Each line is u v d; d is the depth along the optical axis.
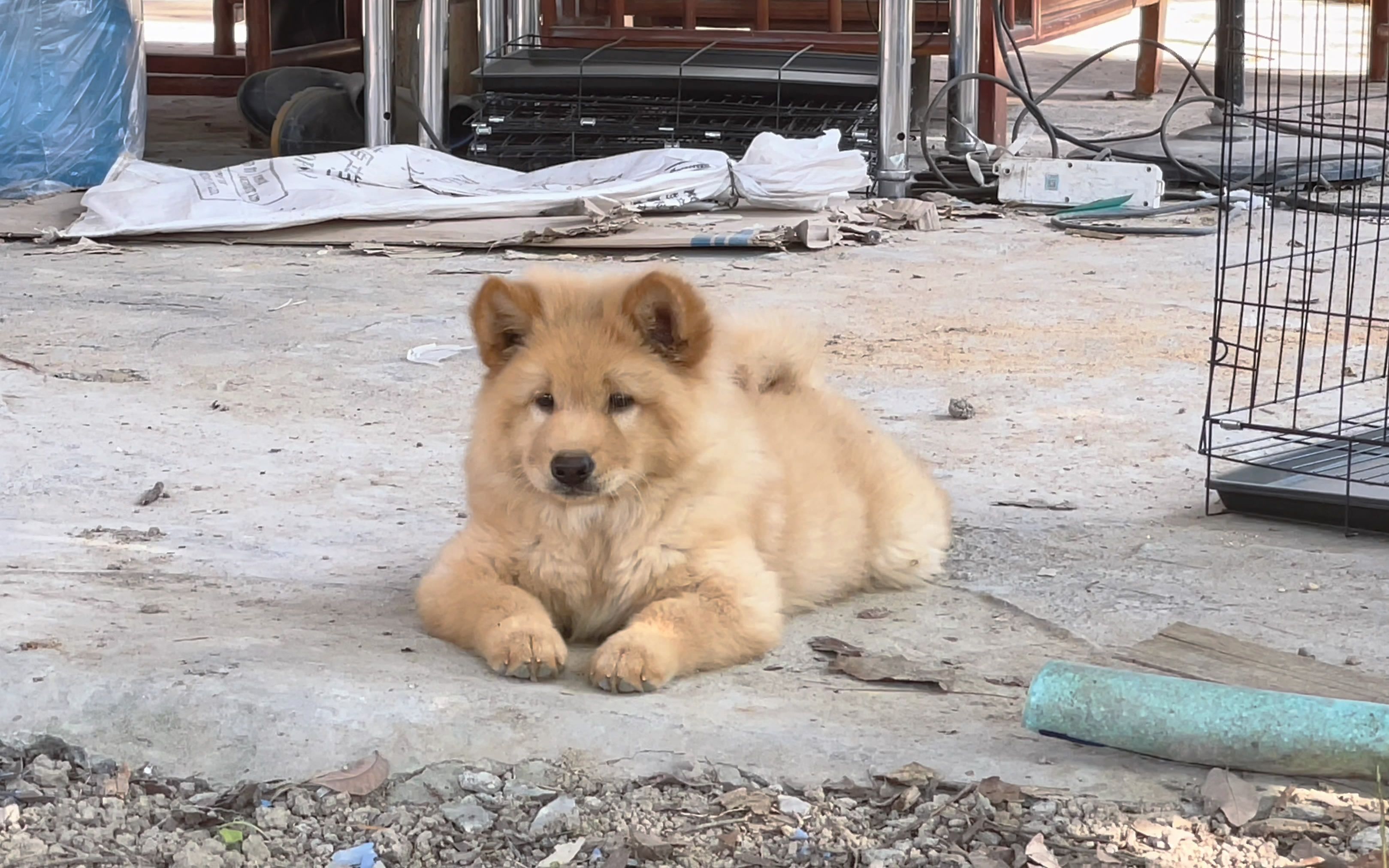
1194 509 3.30
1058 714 2.63
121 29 7.25
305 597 2.96
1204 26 14.64
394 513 3.26
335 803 2.61
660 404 2.76
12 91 6.82
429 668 2.76
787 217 6.26
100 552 3.10
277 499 3.31
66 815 2.61
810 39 7.51
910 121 7.07
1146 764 2.62
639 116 7.25
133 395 3.81
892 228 6.28
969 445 3.58
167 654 2.77
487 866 2.54
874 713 2.70
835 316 4.64
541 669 2.73
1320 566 3.08
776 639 2.82
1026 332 4.43
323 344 4.23
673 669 2.74
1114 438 3.61
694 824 2.57
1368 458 3.39
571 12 8.14
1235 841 2.53
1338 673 2.76
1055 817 2.56
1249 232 3.66
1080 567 3.08
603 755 2.64
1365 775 2.57
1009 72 7.89
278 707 2.68
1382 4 10.62
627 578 2.80
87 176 7.14
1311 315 4.59
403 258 5.62
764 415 2.97
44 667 2.74
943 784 2.60
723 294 4.95
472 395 3.84
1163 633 2.86
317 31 9.75
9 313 4.56
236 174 6.38
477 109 7.83
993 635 2.88
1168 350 4.18
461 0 8.43
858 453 3.03
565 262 5.51
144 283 5.10
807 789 2.61
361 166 6.46
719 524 2.80
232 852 2.55
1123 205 6.60
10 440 3.54
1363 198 6.61
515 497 2.80
